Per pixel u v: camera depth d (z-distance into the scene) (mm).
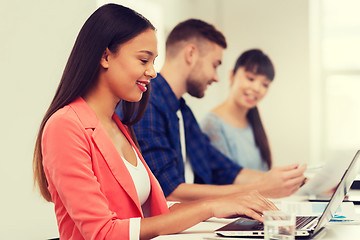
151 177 1658
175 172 2297
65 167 1312
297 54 4961
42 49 2699
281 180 2186
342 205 1757
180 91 2736
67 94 1432
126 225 1336
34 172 1461
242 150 4418
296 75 4953
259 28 5051
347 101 5164
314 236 1330
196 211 1422
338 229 1442
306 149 4918
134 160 1625
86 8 2973
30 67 2629
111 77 1478
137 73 1475
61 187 1315
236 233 1340
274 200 2131
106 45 1442
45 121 1422
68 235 1383
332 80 5180
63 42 2818
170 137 2430
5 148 2498
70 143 1330
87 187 1315
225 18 5121
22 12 2594
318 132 5145
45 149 1349
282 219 1181
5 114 2496
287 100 4965
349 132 5125
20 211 2570
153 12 4293
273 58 5020
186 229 1469
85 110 1432
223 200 1465
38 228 2666
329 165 1956
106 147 1427
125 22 1458
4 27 2502
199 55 2756
